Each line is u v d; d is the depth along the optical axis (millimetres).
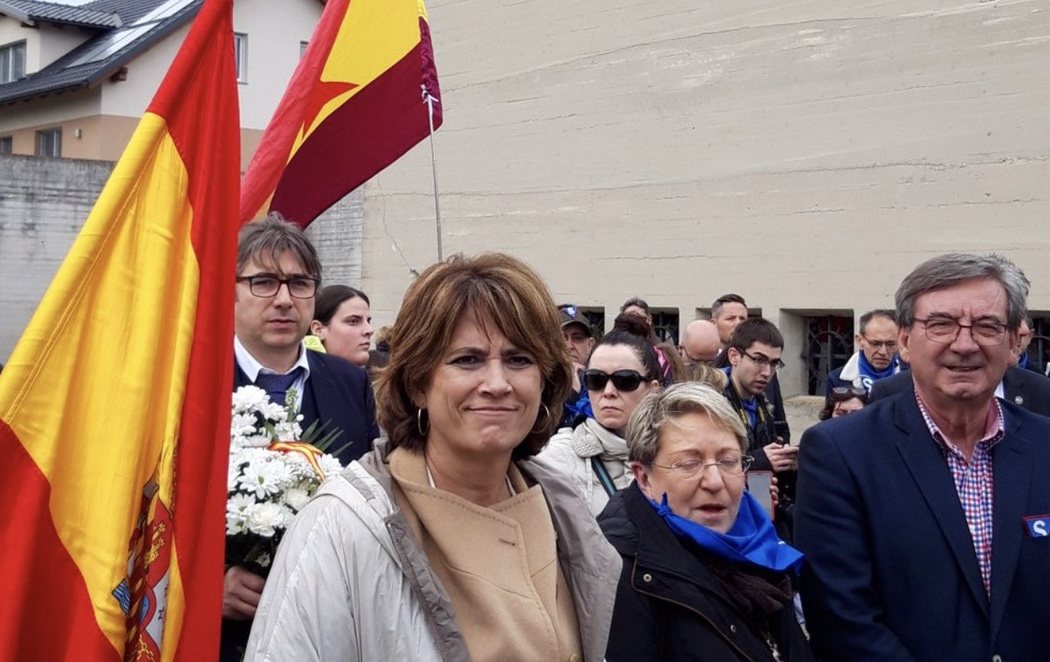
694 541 2971
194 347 2252
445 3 12773
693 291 10695
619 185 11258
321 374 3809
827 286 9805
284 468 2734
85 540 2096
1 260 19250
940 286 3182
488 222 12391
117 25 28953
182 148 2312
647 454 3160
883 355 6977
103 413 2146
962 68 9086
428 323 2143
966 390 3139
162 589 2133
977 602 3100
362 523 2037
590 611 2279
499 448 2143
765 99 10203
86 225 2182
